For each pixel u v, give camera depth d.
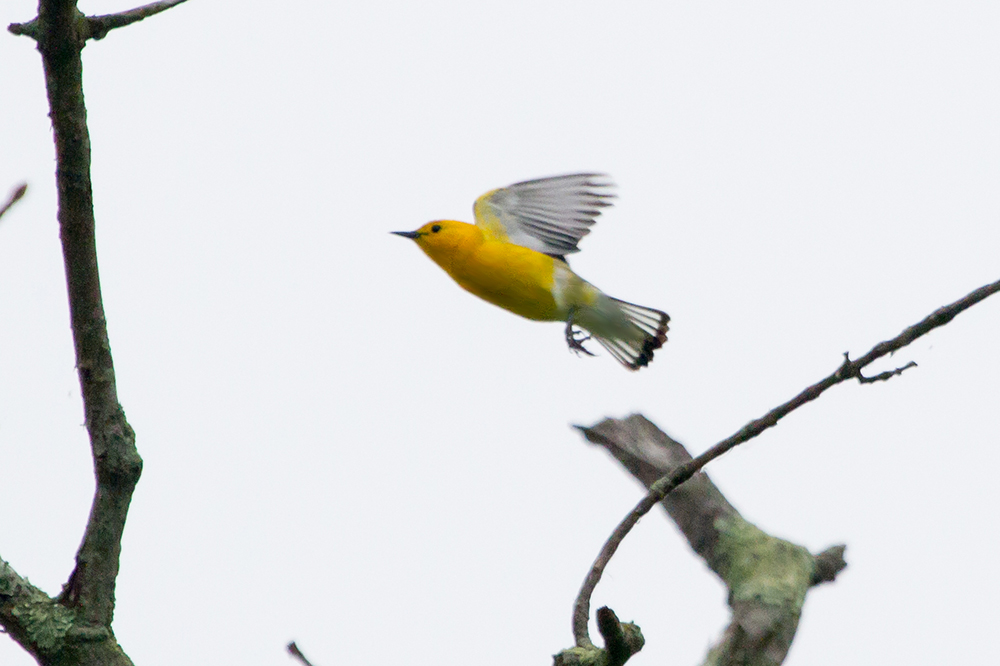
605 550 7.91
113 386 8.58
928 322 8.01
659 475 10.57
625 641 7.06
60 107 7.57
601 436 10.88
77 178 7.79
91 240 8.06
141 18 7.70
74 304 8.25
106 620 8.68
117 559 8.76
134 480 8.70
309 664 8.45
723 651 9.39
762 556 10.04
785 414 8.04
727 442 8.08
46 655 8.47
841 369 8.05
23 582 8.66
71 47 7.41
